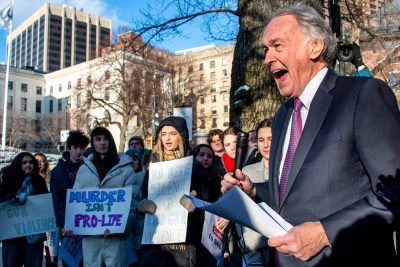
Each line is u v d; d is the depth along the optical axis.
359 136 1.75
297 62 1.99
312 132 1.89
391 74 16.53
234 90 6.86
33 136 77.25
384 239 1.79
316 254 1.78
